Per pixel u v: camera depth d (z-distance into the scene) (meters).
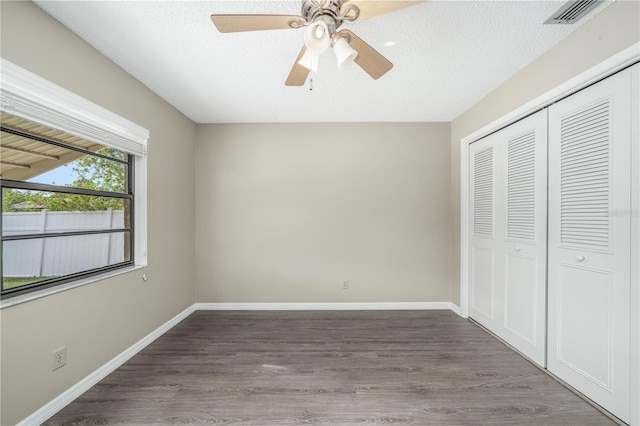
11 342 1.44
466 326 2.95
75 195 1.93
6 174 1.49
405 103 2.95
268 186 3.53
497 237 2.67
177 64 2.17
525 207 2.30
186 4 1.56
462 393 1.84
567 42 1.85
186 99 2.81
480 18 1.68
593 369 1.73
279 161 3.52
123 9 1.59
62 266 1.83
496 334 2.70
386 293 3.51
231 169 3.53
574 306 1.86
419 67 2.24
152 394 1.83
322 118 3.38
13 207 1.55
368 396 1.81
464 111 3.17
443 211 3.50
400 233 3.51
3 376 1.41
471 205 3.11
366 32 1.80
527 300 2.29
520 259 2.37
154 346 2.51
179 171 3.12
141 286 2.45
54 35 1.64
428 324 3.02
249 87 2.56
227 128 3.52
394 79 2.43
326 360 2.27
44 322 1.60
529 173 2.26
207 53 2.03
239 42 1.90
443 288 3.50
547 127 2.07
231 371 2.10
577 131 1.83
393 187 3.51
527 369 2.12
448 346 2.51
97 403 1.74
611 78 1.62
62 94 1.68
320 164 3.52
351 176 3.52
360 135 3.51
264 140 3.52
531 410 1.68
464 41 1.91
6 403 1.42
